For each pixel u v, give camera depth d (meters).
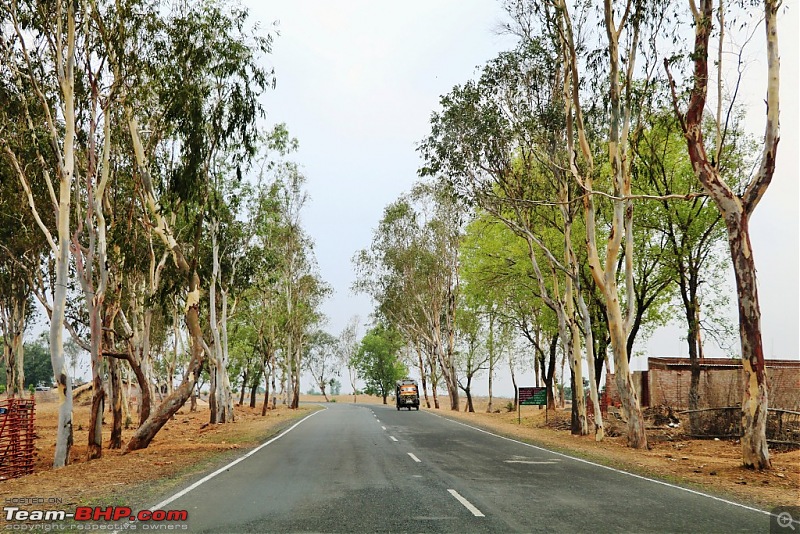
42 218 24.44
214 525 8.09
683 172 27.30
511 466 15.10
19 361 38.66
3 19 18.70
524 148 27.86
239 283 40.06
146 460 17.39
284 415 47.47
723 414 24.41
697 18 16.42
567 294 27.50
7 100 19.33
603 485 12.00
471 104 25.52
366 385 118.19
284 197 49.09
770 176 15.16
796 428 21.05
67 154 18.22
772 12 15.09
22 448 17.48
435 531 7.73
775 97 15.08
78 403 59.84
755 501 10.55
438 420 38.72
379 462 15.77
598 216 30.34
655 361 32.94
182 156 21.44
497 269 33.56
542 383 50.50
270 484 11.82
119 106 21.64
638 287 31.39
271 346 50.69
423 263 57.19
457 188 26.84
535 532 7.70
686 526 8.19
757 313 15.39
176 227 28.17
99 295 20.31
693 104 16.19
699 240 27.75
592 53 22.00
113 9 19.64
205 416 53.50
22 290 36.88
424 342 65.62
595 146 26.20
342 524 8.12
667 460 17.56
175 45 20.47
